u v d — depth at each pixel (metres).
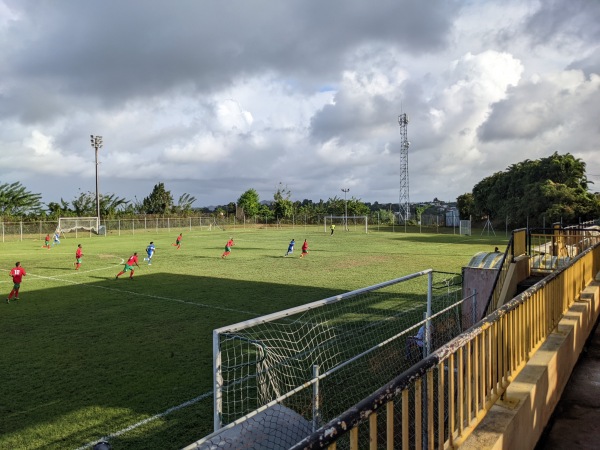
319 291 14.55
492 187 61.50
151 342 8.91
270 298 13.41
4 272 19.55
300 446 1.54
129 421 5.53
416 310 11.07
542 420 3.86
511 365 3.67
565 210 47.94
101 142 50.38
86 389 6.53
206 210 92.62
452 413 2.72
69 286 15.79
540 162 56.59
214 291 14.63
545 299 4.79
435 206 91.56
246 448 3.09
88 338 9.23
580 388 4.79
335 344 8.34
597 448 3.62
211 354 8.09
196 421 5.52
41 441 5.08
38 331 9.80
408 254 26.75
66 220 46.28
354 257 25.19
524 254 9.82
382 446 4.70
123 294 14.19
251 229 62.94
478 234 50.62
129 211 69.25
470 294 9.09
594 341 6.35
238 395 6.20
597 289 7.32
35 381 6.86
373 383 6.37
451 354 2.63
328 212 81.19
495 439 2.81
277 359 6.22
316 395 3.72
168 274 18.72
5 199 58.03
